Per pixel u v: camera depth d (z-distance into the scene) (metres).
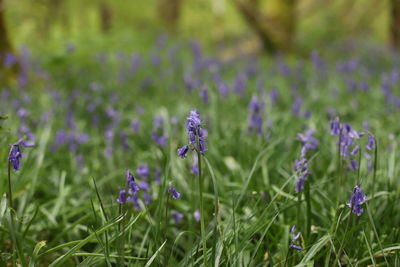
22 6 8.21
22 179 2.02
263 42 7.20
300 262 1.59
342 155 1.77
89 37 7.31
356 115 3.23
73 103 3.52
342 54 7.46
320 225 1.83
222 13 10.09
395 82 3.97
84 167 2.34
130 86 4.41
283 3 7.06
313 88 3.93
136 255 1.76
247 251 1.67
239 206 1.89
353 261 1.68
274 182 2.07
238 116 3.02
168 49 7.07
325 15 8.95
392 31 8.73
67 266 1.67
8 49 4.17
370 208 1.74
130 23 11.59
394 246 1.66
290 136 2.42
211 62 5.43
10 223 1.50
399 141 2.34
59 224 1.87
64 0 10.44
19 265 1.66
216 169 2.16
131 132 2.79
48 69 4.84
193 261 1.58
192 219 1.88
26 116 2.53
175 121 2.25
